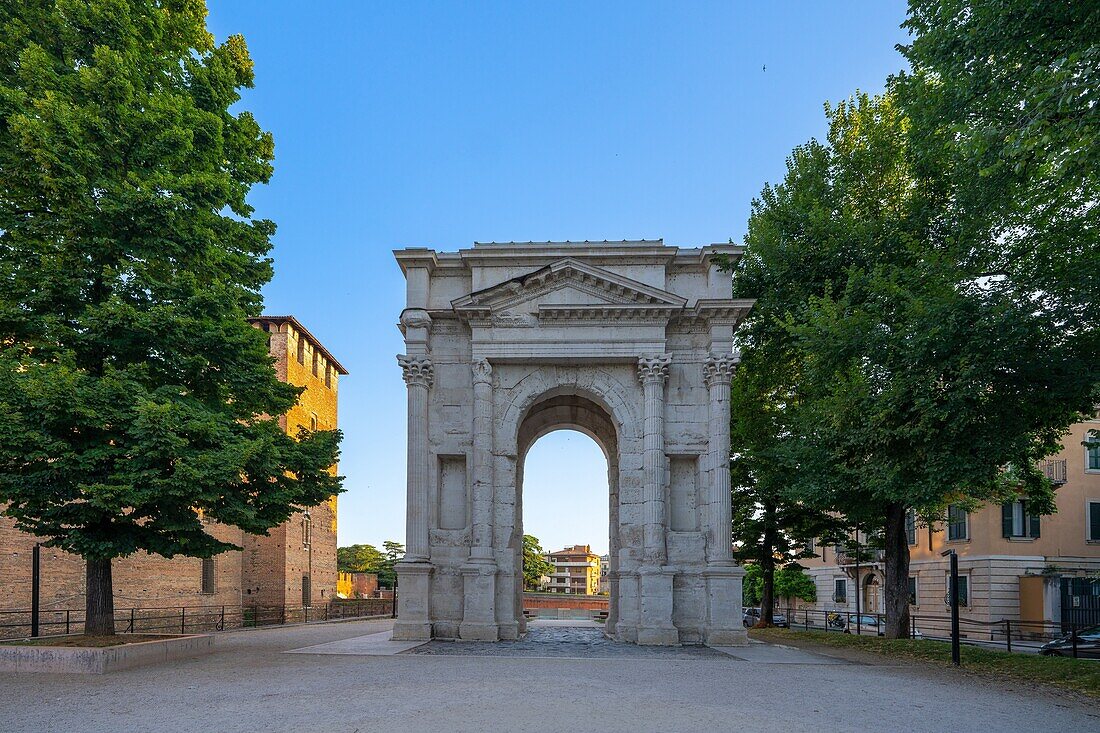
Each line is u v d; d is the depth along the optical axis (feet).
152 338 68.18
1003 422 65.05
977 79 61.21
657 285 96.68
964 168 67.77
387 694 48.70
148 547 67.72
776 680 56.90
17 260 68.90
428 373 94.22
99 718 42.09
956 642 67.82
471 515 92.22
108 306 64.54
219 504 69.62
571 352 93.50
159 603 122.11
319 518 180.65
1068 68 44.91
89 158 64.64
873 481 74.23
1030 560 142.92
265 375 77.87
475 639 87.56
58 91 66.54
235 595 144.36
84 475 63.16
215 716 42.27
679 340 96.48
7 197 68.28
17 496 61.98
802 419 88.63
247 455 66.44
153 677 56.95
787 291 98.32
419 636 87.86
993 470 65.10
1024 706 47.26
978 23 57.98
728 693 50.42
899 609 90.48
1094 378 59.72
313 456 79.92
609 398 95.04
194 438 66.95
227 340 71.46
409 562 89.56
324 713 42.73
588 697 47.85
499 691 49.85
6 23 69.51
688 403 95.14
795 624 177.78
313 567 175.94
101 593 71.51
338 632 109.60
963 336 63.67
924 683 56.44
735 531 122.42
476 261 97.60
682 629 89.15
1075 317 62.39
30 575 98.78
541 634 100.17
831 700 48.34
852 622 171.83
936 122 68.39
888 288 75.41
